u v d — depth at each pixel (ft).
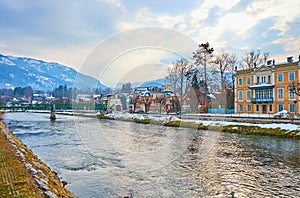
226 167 34.91
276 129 67.00
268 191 26.76
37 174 22.29
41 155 40.83
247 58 154.81
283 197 25.31
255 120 80.64
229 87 140.46
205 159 36.76
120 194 24.02
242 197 25.07
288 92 104.06
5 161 25.39
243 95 123.03
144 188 25.38
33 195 16.65
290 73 103.50
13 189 17.28
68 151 43.52
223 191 26.08
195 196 24.43
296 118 84.17
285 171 33.83
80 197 23.41
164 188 25.49
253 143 55.88
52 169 32.35
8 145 35.63
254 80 117.60
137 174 28.09
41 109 199.82
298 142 57.26
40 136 65.36
